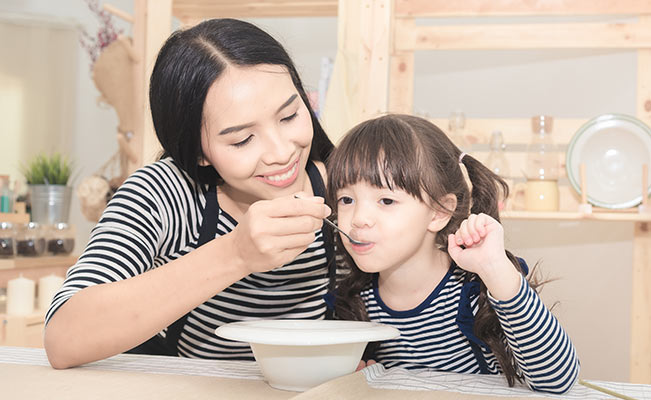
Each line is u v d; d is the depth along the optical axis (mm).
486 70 3438
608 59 3270
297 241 814
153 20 2469
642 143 2377
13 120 3727
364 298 1117
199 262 836
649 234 2463
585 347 3279
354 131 1048
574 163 2422
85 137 3844
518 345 818
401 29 2592
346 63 2250
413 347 1087
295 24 3748
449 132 2537
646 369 2443
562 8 2498
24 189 3592
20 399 712
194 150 1034
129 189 1061
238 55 943
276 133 957
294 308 1203
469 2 2551
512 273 821
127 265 951
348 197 1001
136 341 844
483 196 1121
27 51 3750
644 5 2441
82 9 3826
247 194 1138
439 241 1053
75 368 882
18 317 2424
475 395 759
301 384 755
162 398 720
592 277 3275
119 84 2508
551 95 3348
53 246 2861
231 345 1188
